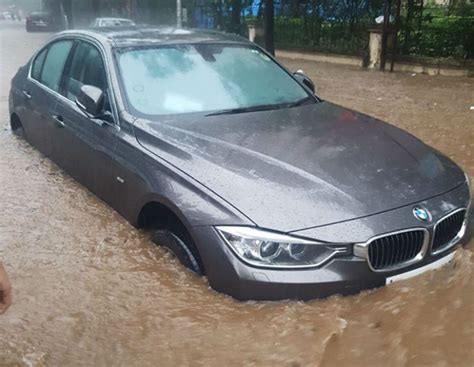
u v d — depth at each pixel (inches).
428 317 114.6
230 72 187.8
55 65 224.4
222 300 122.1
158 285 135.0
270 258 116.9
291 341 110.3
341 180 129.4
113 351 114.6
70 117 197.2
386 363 103.8
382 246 119.2
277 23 749.3
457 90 466.3
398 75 562.9
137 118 163.8
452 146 281.9
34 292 138.6
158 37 195.5
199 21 913.5
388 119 350.3
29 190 206.2
